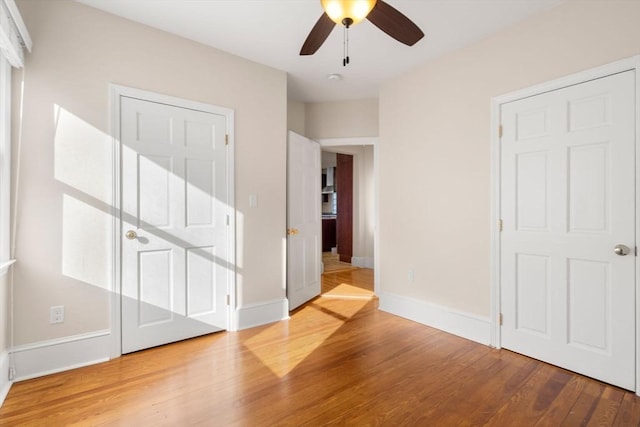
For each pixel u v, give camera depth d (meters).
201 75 2.80
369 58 3.06
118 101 2.40
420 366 2.29
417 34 1.77
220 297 2.93
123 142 2.43
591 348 2.12
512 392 1.96
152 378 2.11
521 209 2.47
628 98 1.96
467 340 2.76
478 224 2.74
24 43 1.99
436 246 3.08
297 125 4.28
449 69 2.96
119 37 2.41
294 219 3.67
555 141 2.28
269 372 2.20
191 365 2.29
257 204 3.16
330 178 9.80
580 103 2.16
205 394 1.93
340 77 3.50
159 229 2.60
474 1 2.22
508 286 2.55
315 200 4.23
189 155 2.74
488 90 2.66
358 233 6.20
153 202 2.57
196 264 2.79
